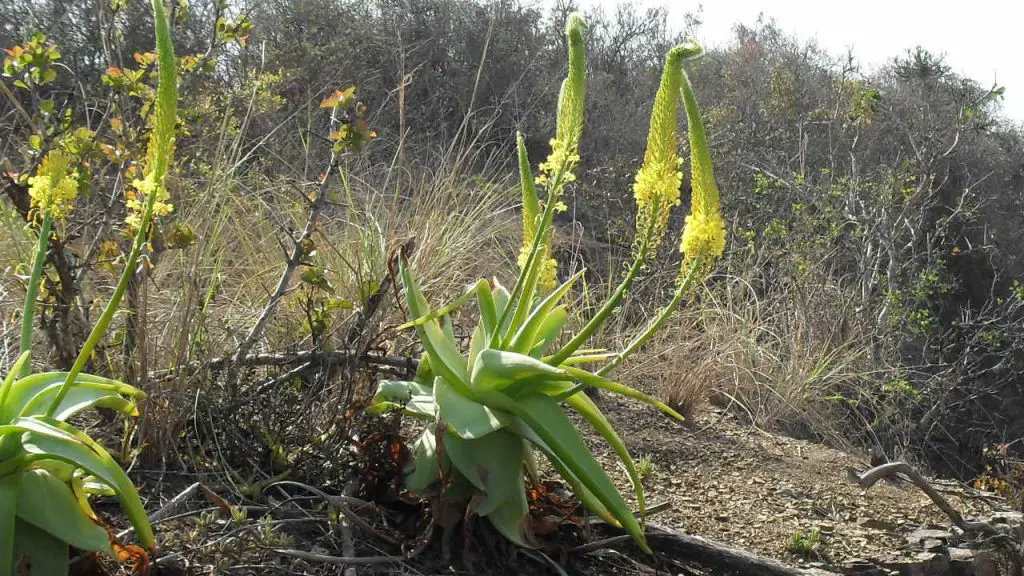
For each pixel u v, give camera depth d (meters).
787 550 3.44
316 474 2.90
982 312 10.18
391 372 3.35
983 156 14.75
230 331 3.21
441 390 2.51
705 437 4.66
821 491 4.17
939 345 9.12
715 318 6.24
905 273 9.62
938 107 14.23
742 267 7.67
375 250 4.19
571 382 2.43
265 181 5.05
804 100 15.22
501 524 2.60
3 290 3.40
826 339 7.00
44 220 2.08
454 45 10.61
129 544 2.31
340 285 4.07
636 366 5.25
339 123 3.20
